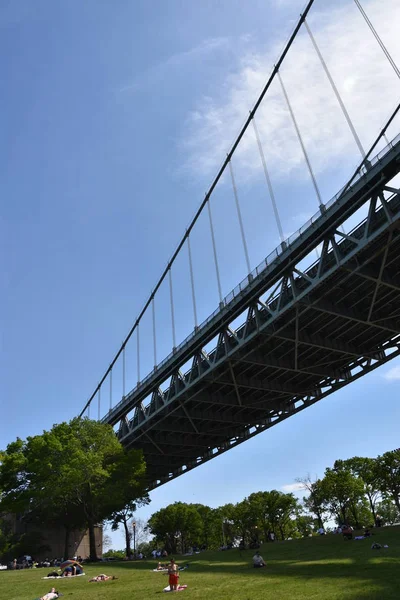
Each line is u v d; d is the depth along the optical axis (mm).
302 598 13477
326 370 57281
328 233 39969
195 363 57562
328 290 41219
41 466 44062
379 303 45875
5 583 26234
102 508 55562
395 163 35281
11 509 48906
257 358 51750
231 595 15250
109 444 49812
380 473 62031
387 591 13562
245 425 71312
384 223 35688
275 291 46250
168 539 103062
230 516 102688
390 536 35688
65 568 29781
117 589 19953
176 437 72750
